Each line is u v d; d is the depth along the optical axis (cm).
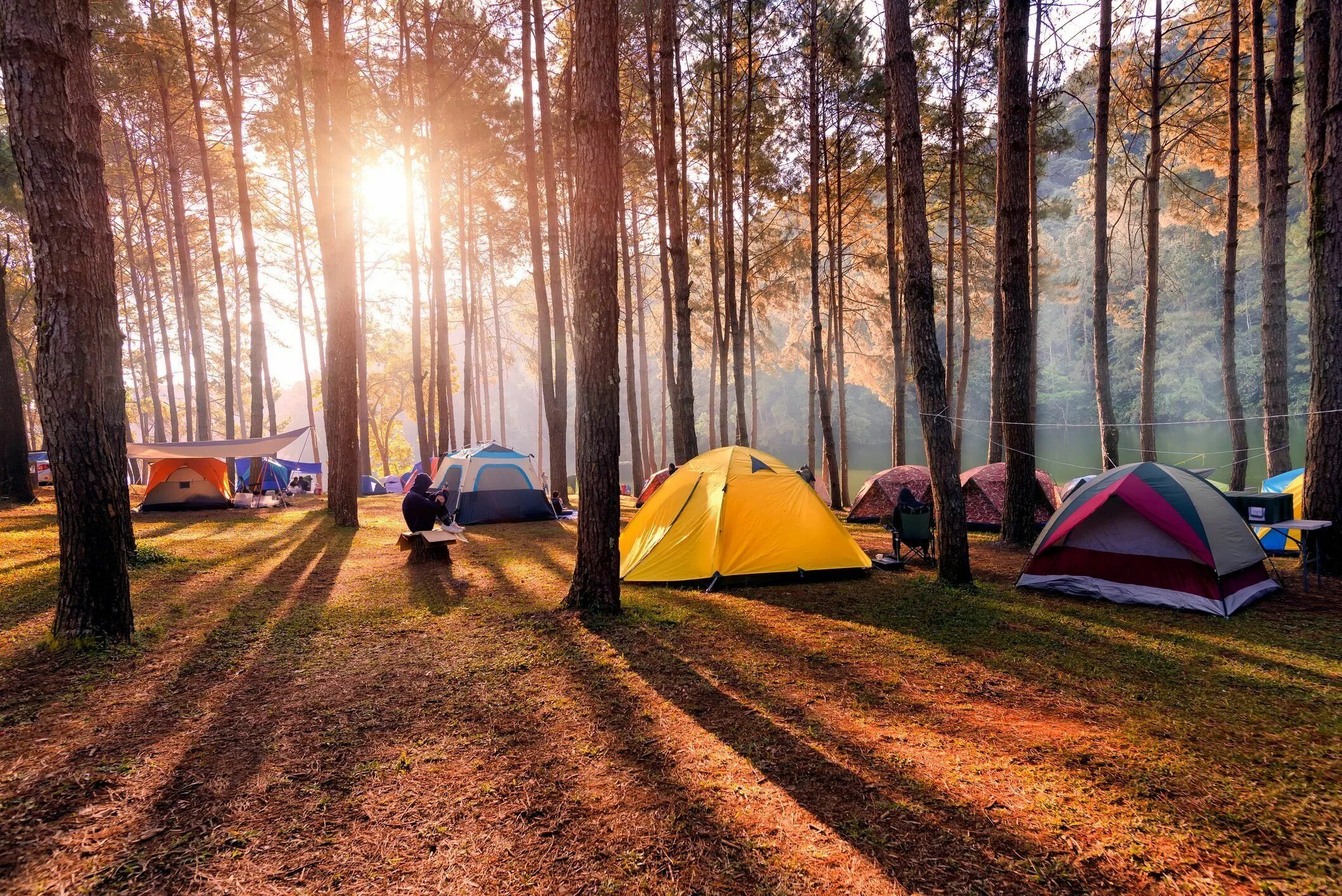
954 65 1474
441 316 2019
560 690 429
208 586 718
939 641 533
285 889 235
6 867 244
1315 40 702
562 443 1608
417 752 342
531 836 268
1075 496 723
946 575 741
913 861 251
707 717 387
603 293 588
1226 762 328
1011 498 973
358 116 1942
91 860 250
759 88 1622
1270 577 713
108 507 504
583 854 256
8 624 546
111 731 364
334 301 1201
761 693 425
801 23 1453
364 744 351
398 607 640
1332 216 696
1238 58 1084
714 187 1698
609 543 616
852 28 1368
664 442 2453
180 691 422
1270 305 968
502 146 1941
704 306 2198
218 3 1628
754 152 1700
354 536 1105
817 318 1528
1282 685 431
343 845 262
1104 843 262
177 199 1883
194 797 297
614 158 582
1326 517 721
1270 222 965
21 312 2605
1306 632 548
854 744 352
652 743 353
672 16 1119
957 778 315
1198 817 279
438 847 261
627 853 256
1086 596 676
